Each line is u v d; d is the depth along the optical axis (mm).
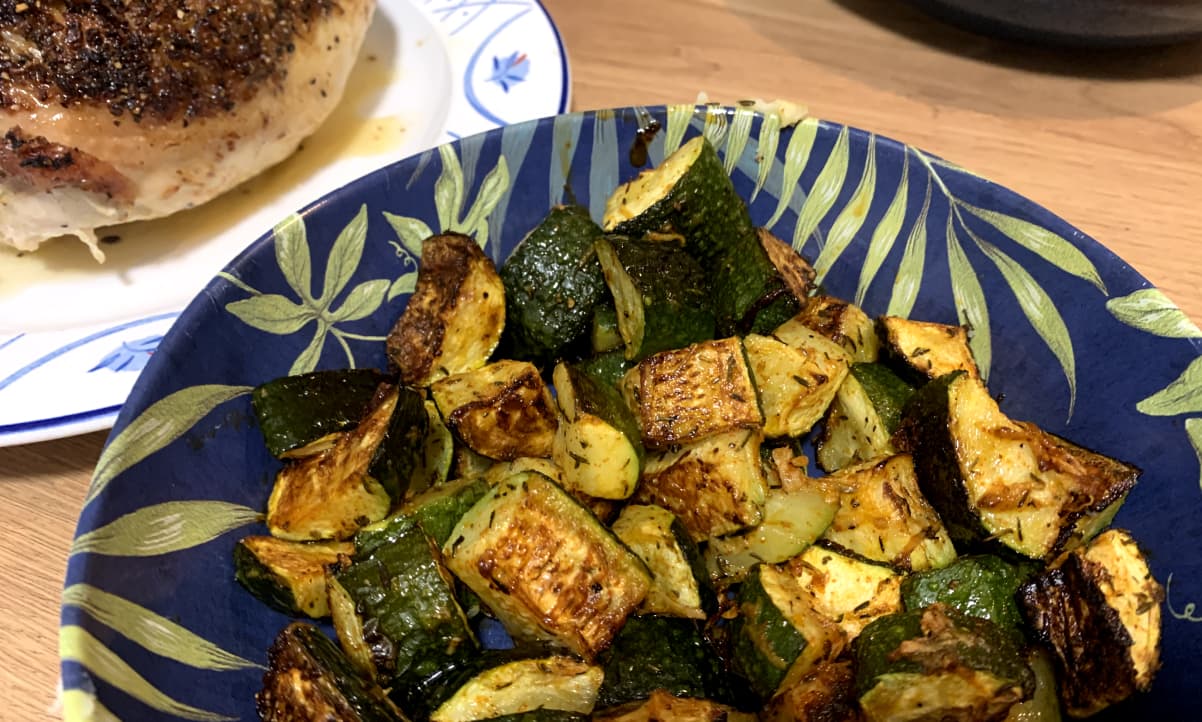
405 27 337
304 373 204
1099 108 321
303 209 204
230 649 174
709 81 333
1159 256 269
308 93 281
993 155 302
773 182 235
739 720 174
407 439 188
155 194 258
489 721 160
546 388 210
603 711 168
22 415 214
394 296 224
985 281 218
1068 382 206
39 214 250
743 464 190
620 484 194
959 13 323
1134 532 186
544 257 221
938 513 197
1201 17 289
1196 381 183
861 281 236
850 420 215
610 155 234
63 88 237
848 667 176
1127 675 161
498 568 173
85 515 155
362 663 173
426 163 218
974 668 156
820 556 193
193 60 250
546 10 331
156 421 172
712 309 219
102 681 141
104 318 251
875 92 328
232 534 185
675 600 184
